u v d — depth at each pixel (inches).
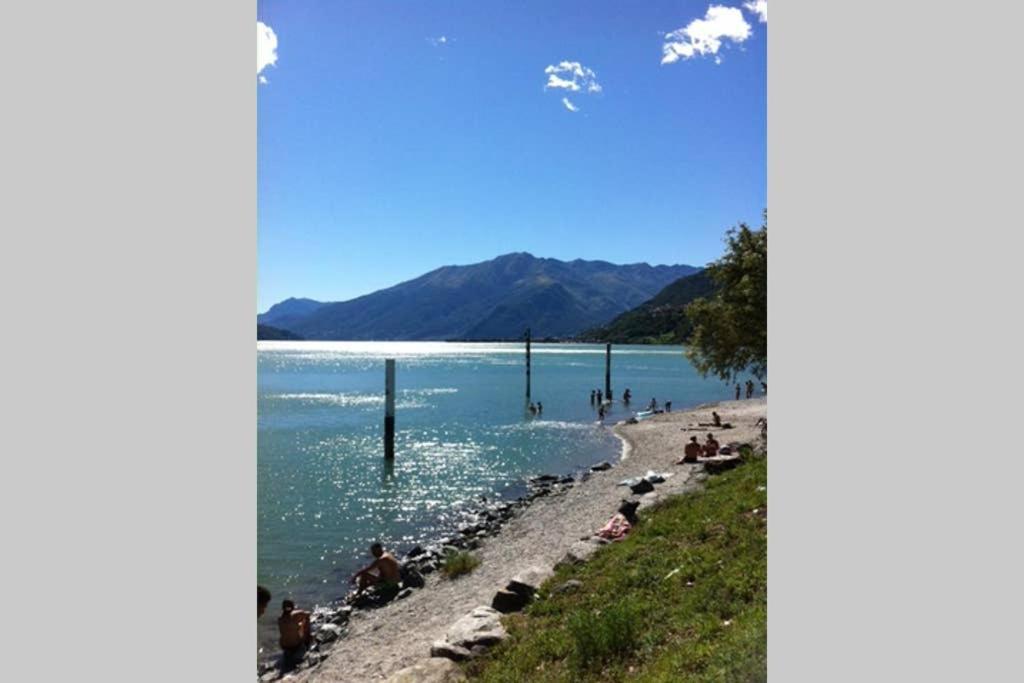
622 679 368.8
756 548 493.0
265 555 952.3
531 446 1907.0
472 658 460.4
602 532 721.0
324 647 637.9
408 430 2231.8
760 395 3316.9
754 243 1461.6
